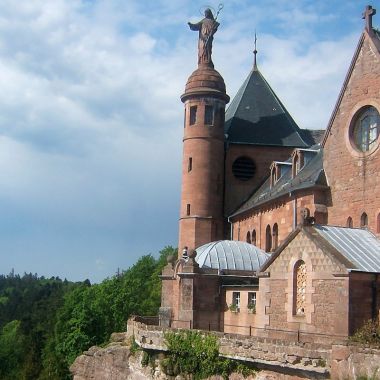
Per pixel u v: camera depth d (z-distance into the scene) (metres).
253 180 65.69
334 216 40.50
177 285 44.97
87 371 51.31
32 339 110.00
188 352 34.59
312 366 26.16
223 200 64.56
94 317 83.81
